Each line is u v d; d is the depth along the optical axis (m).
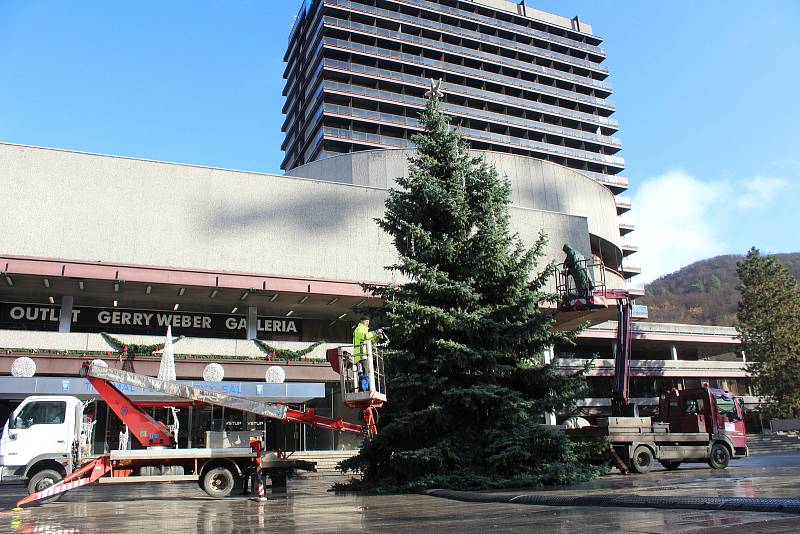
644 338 62.41
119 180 31.56
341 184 35.94
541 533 6.11
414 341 15.91
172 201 32.28
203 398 14.66
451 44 104.75
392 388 15.12
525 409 15.41
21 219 29.36
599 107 112.25
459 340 15.94
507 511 8.76
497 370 15.61
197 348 31.62
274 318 37.53
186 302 34.56
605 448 16.80
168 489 18.42
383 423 15.85
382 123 89.50
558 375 15.91
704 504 7.69
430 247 16.59
